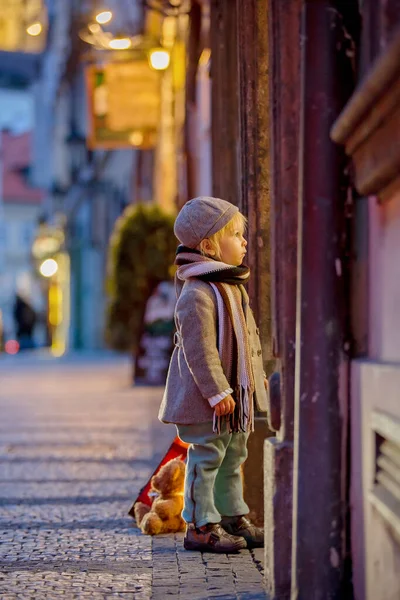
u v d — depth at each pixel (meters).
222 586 6.35
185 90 21.75
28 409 19.56
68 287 69.06
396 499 4.68
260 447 7.88
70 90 64.62
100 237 58.53
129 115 27.97
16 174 110.50
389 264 4.90
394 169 4.57
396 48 3.97
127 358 49.19
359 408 5.32
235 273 7.20
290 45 6.11
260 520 7.86
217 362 6.99
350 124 4.97
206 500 7.36
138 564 7.00
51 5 75.19
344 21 5.45
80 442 14.13
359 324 5.43
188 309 7.03
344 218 5.50
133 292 26.48
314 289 5.50
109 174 57.12
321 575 5.52
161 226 26.47
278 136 6.16
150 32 29.72
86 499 9.69
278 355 6.17
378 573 4.94
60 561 7.11
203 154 22.95
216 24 9.99
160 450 13.21
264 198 7.78
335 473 5.53
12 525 8.45
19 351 64.44
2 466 11.87
